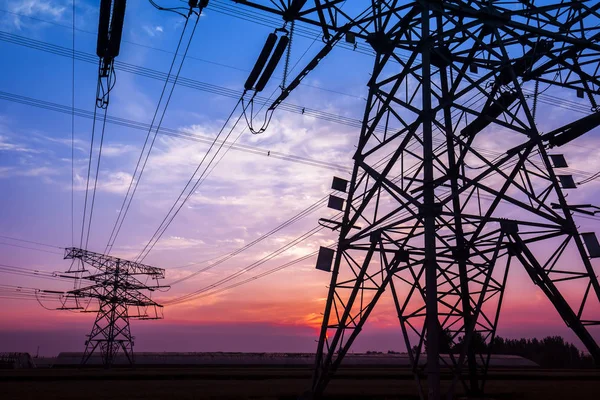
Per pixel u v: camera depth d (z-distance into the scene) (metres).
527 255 18.33
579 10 20.31
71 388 38.09
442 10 19.28
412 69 20.83
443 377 46.12
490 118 18.66
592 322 17.20
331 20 19.86
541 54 19.92
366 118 21.59
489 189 18.22
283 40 20.19
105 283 77.88
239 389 37.09
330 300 21.23
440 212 17.58
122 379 49.47
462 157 19.55
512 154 18.55
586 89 21.39
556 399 29.77
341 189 22.66
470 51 21.92
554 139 21.50
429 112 18.50
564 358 121.81
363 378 51.59
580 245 17.52
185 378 51.28
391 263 19.42
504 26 20.20
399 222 18.72
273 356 97.25
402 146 19.09
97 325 77.19
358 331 19.78
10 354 83.81
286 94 22.00
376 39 20.28
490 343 22.02
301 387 38.78
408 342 18.31
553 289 17.94
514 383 43.56
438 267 20.34
